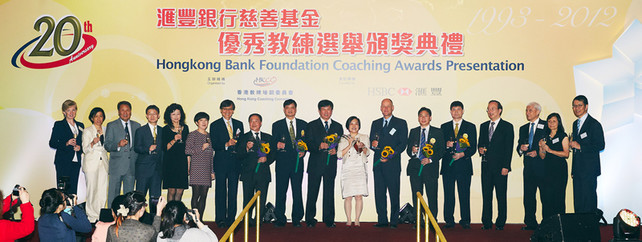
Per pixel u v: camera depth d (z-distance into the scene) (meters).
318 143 9.15
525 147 9.12
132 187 9.28
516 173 9.33
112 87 9.41
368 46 9.42
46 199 4.86
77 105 9.45
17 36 9.46
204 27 9.45
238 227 8.92
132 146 9.30
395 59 9.42
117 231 4.52
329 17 9.45
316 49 9.44
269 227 9.04
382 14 9.43
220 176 9.05
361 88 9.40
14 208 5.33
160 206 4.85
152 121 9.32
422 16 9.41
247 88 9.41
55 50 9.46
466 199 9.15
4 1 9.47
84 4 9.45
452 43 9.38
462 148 9.16
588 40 9.32
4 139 9.45
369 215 9.45
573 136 9.24
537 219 9.21
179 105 9.32
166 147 9.14
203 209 8.98
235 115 9.37
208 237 4.69
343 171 9.14
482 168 9.20
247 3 9.46
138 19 9.45
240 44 9.45
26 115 9.45
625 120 9.25
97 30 9.45
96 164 9.27
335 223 9.36
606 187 9.29
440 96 9.37
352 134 9.17
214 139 9.11
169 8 9.46
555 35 9.34
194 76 9.42
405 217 9.23
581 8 9.33
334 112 9.38
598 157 9.14
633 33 9.26
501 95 9.31
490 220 9.08
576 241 6.84
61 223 4.88
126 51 9.44
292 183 9.18
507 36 9.37
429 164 9.12
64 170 9.31
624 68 9.27
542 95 9.30
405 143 9.23
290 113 9.31
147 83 9.42
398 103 9.38
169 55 9.43
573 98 9.30
